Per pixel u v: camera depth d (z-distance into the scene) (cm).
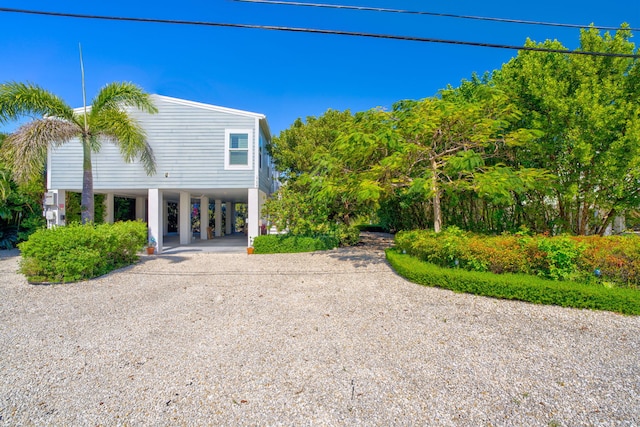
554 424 228
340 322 427
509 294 504
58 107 746
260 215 1213
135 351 342
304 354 335
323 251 1095
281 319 440
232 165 1120
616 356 329
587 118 657
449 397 260
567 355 332
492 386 275
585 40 696
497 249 565
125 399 256
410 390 270
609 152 641
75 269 647
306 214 1155
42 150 718
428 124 675
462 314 453
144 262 895
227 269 798
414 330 398
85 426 225
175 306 499
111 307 493
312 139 1325
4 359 323
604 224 771
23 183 766
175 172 1111
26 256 630
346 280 667
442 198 1001
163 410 243
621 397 259
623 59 669
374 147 716
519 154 797
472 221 1021
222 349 347
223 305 504
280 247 1077
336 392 267
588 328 400
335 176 851
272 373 297
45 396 260
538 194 842
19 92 704
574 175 723
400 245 840
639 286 487
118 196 1622
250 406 248
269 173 1588
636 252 493
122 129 800
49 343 361
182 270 784
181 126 1111
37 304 507
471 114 697
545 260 527
